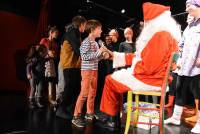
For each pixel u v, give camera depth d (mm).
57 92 4871
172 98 4809
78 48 3852
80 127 3541
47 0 6906
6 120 3912
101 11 6984
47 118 4082
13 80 7297
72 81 4051
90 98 3906
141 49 2604
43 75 5238
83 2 7133
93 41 3686
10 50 7230
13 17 7273
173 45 2551
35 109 4855
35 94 5184
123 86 2639
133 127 3428
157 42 2510
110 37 5059
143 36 2596
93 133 3258
